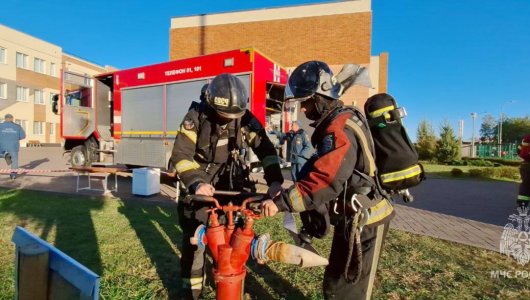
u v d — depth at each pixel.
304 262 1.55
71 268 1.20
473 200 7.84
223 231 1.69
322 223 1.88
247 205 1.75
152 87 8.58
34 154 20.86
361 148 1.77
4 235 4.34
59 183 8.92
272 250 1.58
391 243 4.36
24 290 1.28
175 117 8.13
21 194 7.16
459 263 3.73
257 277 3.33
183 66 8.02
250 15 20.25
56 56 37.44
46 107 36.38
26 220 5.08
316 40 19.16
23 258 1.28
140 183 7.05
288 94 1.94
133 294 2.88
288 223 2.34
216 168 2.36
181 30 21.56
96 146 10.34
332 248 2.04
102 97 10.25
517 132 55.78
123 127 9.18
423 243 4.36
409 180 1.86
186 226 2.54
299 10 19.41
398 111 1.88
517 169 13.70
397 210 6.48
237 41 20.48
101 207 6.02
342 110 1.83
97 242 4.16
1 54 31.47
